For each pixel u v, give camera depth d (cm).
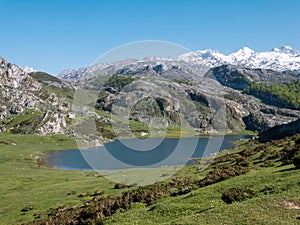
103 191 5016
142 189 3681
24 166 11700
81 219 3256
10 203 5184
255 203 2516
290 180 3105
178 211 2762
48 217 4062
